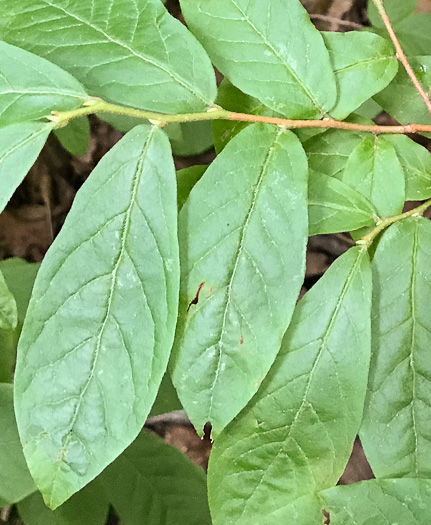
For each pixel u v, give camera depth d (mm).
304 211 128
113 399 124
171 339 122
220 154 130
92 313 125
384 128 147
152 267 123
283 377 140
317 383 139
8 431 158
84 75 131
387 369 143
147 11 127
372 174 146
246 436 143
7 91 123
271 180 130
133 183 125
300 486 142
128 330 124
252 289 129
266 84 138
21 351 124
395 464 144
